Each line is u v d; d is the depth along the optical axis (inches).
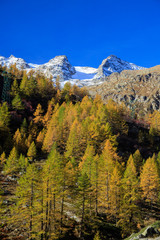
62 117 3105.3
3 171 1875.0
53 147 2268.7
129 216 1336.1
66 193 1149.7
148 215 1491.1
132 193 1370.6
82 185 1157.1
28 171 948.0
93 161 1434.5
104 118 2938.0
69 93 5167.3
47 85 4953.3
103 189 1455.5
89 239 1083.9
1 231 977.5
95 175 1363.2
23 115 3555.6
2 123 2620.6
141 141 3147.1
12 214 1111.0
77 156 2208.4
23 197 925.8
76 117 2977.4
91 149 1982.0
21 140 2539.4
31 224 919.0
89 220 1226.6
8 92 3983.8
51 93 4921.3
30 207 911.7
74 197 1208.2
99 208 1483.8
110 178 1478.8
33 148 2289.6
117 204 1385.3
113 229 1217.4
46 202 1040.8
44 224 1093.8
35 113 3437.5
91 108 3459.6
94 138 2421.3
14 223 1027.3
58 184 1077.8
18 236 961.5
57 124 2874.0
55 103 4394.7
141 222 1349.7
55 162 1103.6
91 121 2822.3
